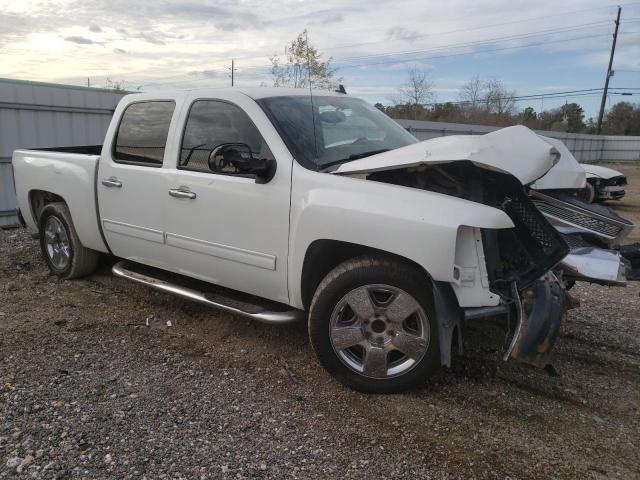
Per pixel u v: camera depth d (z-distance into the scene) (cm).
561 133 3534
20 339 436
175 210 440
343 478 276
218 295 437
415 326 351
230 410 337
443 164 341
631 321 507
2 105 984
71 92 1082
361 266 344
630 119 6178
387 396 355
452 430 319
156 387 363
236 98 413
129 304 524
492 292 329
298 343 439
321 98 450
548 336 320
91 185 516
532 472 283
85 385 363
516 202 362
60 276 597
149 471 276
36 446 293
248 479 272
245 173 379
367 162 355
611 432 321
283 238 376
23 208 626
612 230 396
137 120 481
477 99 4688
